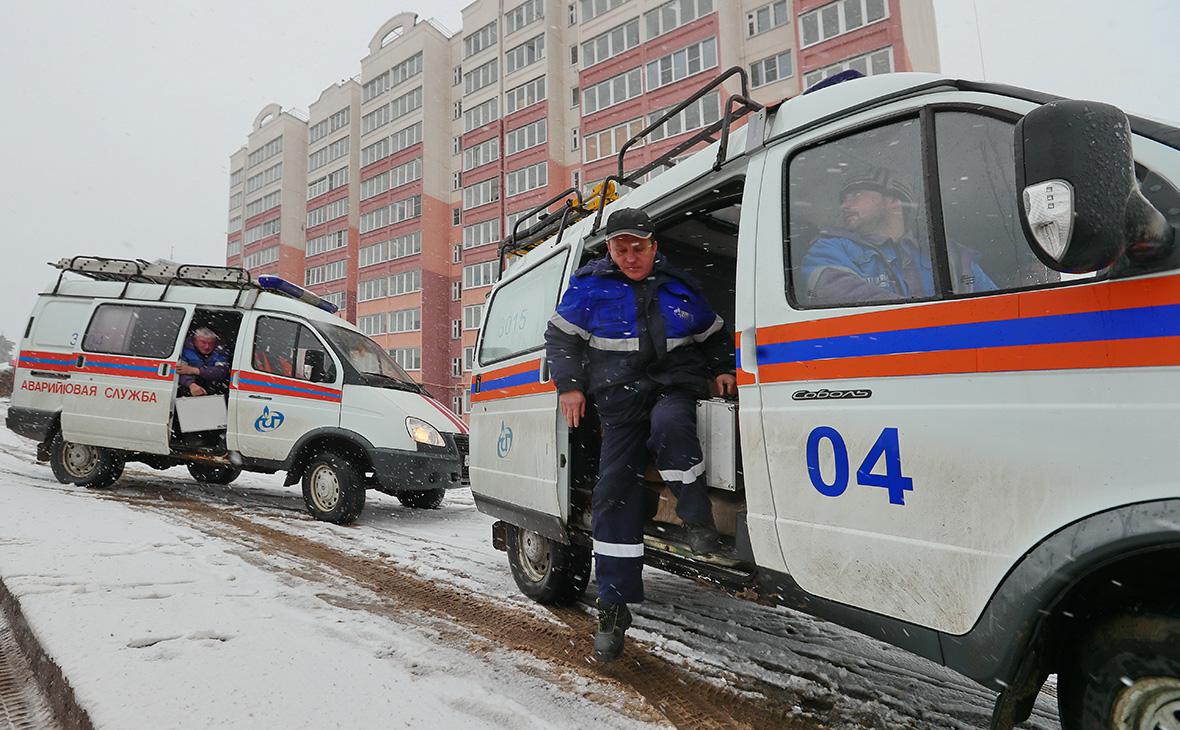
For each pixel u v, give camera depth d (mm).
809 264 2264
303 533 5688
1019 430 1634
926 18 23453
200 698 2189
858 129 2211
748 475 2334
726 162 2689
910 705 2562
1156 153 1577
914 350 1880
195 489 8023
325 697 2281
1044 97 1825
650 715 2393
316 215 43812
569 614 3648
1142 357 1457
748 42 23672
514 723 2252
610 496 2781
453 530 6312
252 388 6719
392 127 37656
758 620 3549
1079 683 1604
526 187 31328
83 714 2080
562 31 31625
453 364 36062
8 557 3801
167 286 7379
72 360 7336
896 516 1867
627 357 2754
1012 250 1887
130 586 3494
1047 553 1549
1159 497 1397
